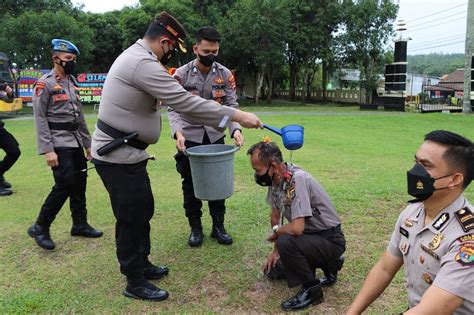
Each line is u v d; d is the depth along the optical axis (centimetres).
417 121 1614
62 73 418
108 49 3034
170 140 1102
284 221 354
